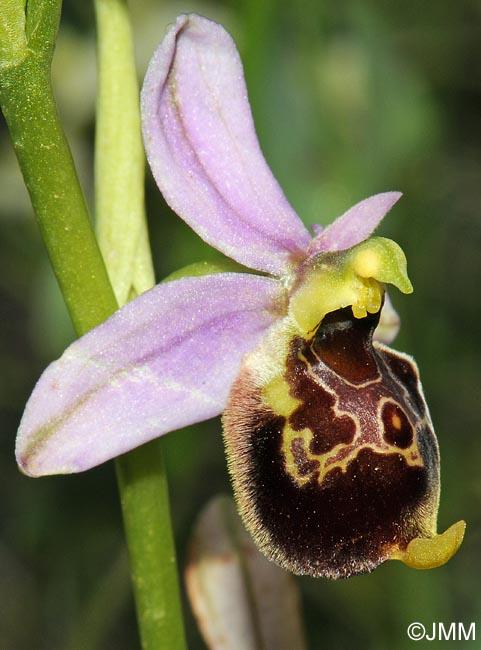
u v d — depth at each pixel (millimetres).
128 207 76
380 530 73
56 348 115
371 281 74
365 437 74
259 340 74
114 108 76
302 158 109
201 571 87
